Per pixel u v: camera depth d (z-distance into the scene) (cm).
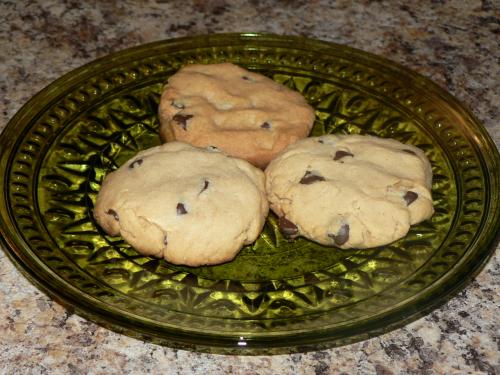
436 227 33
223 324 29
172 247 32
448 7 49
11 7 47
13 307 31
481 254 30
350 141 36
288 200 33
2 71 42
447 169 36
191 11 48
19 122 36
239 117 37
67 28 46
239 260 32
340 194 33
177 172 33
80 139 37
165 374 29
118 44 45
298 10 48
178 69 41
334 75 41
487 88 43
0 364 29
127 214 32
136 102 39
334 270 32
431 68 44
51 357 29
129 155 37
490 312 31
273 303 30
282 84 40
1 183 33
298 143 36
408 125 38
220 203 33
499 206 32
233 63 41
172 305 30
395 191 33
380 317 28
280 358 30
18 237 31
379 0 49
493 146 36
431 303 29
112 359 29
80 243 32
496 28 48
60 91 38
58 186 35
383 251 33
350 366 29
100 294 30
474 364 30
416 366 30
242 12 48
